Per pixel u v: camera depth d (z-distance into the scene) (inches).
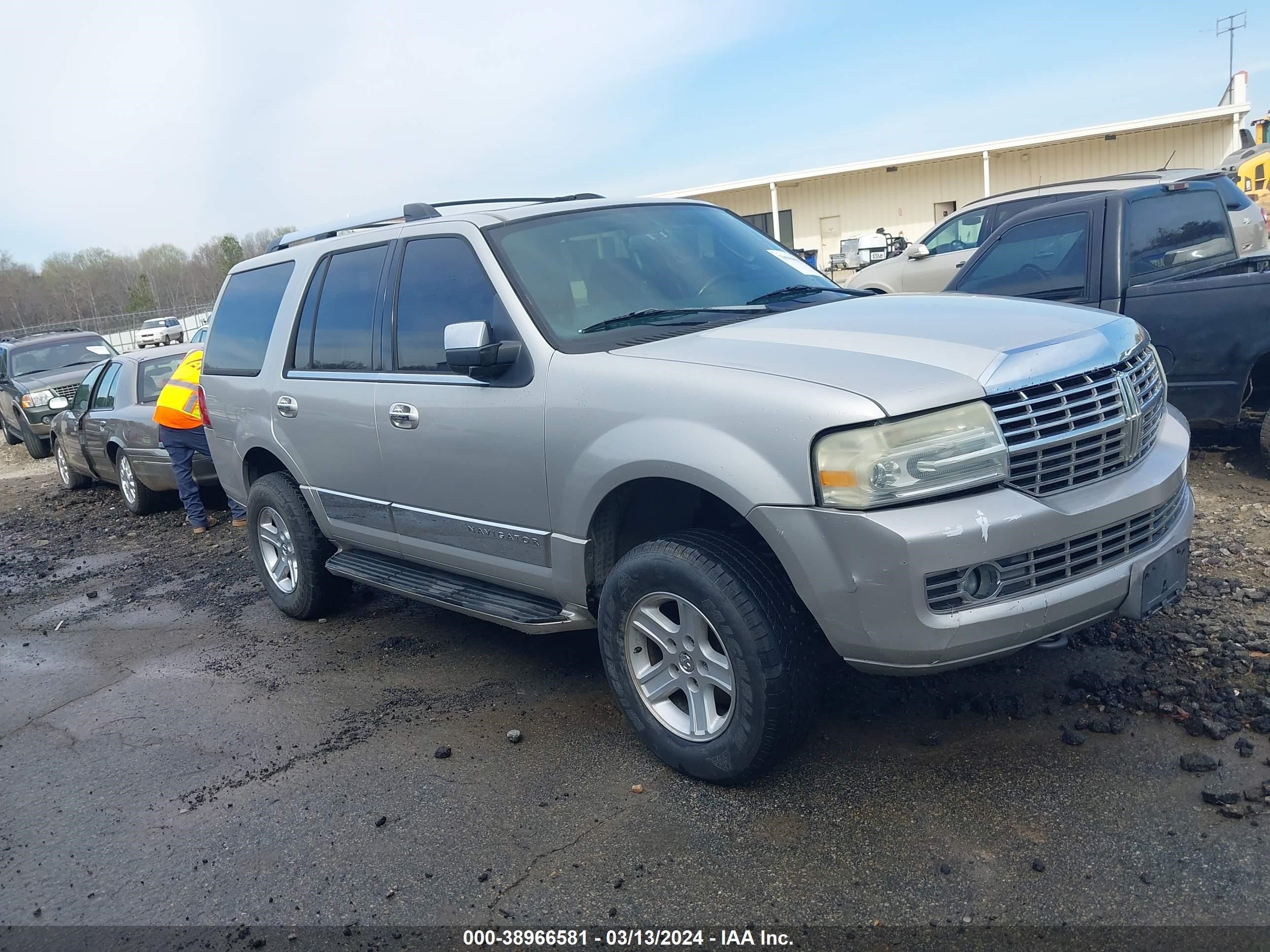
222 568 286.4
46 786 155.0
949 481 106.9
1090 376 119.2
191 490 332.2
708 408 118.1
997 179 1066.7
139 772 156.0
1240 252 381.7
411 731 157.5
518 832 124.0
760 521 113.5
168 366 391.9
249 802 141.0
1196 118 943.0
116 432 372.2
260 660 201.0
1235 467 247.3
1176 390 237.6
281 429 199.6
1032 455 111.8
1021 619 109.0
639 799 128.2
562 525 139.1
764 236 185.3
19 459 640.4
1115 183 402.6
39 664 219.5
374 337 174.6
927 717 138.9
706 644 125.3
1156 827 109.2
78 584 290.7
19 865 131.6
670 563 122.8
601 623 135.4
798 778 127.5
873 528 105.7
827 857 111.2
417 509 168.2
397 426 165.3
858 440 106.7
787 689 117.0
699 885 109.1
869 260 942.4
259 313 213.5
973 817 115.0
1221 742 123.8
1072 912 98.0
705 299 154.8
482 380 144.7
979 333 122.3
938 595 106.8
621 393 127.8
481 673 178.7
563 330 142.8
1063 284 262.7
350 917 111.6
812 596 112.4
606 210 168.4
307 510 207.3
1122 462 120.7
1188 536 128.7
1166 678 140.5
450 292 158.9
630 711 135.7
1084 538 114.0
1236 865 101.7
